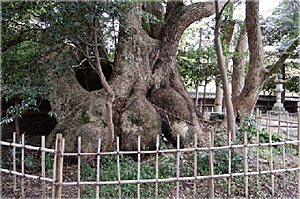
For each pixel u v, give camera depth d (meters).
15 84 3.79
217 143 4.38
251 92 5.61
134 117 4.53
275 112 9.73
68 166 4.05
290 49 5.36
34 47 3.95
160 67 5.53
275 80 12.00
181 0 5.87
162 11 6.33
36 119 6.99
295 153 4.92
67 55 4.67
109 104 3.51
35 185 3.40
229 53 5.96
